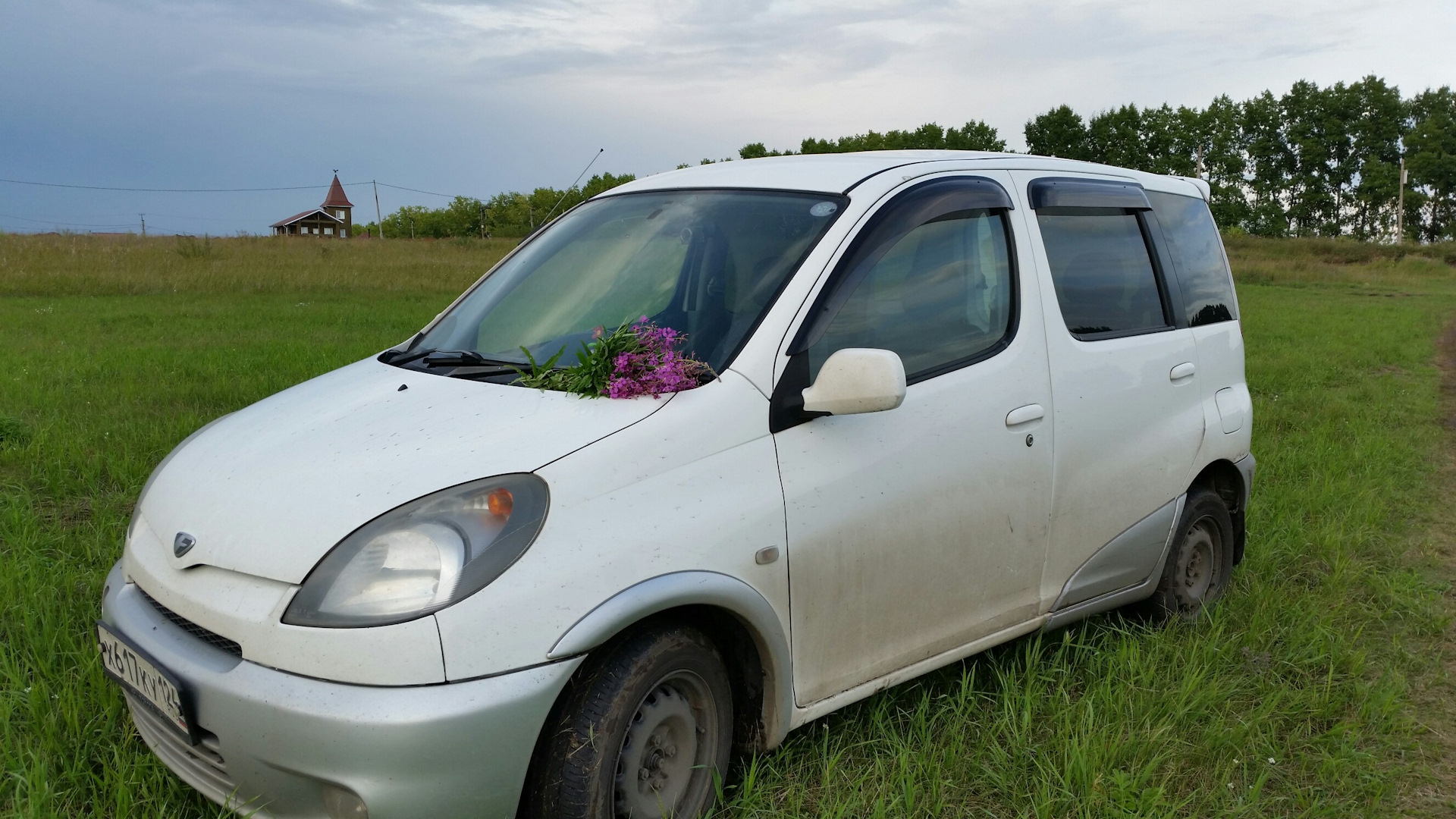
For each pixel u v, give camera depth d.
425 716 2.11
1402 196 78.81
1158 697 3.50
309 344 11.52
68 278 21.22
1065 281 3.76
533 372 2.87
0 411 7.11
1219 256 4.77
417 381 2.99
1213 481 4.56
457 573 2.22
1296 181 96.88
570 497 2.37
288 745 2.15
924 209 3.30
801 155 3.89
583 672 2.39
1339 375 12.72
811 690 2.88
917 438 3.06
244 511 2.44
